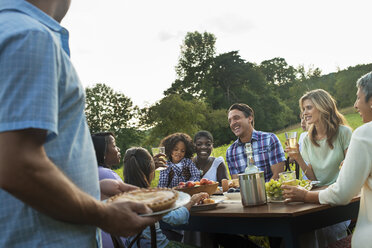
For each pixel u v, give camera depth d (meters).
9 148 0.75
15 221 0.86
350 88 53.03
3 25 0.83
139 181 2.60
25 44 0.80
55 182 0.79
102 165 2.93
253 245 2.97
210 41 60.00
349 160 1.87
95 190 1.02
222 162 4.23
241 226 2.01
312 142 3.30
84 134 1.01
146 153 2.70
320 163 3.27
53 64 0.84
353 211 2.19
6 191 0.79
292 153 3.13
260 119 55.69
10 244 0.85
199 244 3.11
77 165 0.95
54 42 0.87
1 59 0.79
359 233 1.87
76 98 0.95
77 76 0.97
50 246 0.88
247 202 2.12
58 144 0.90
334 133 3.18
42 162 0.78
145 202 1.16
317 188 2.76
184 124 47.69
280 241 2.82
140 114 50.91
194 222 2.29
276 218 1.86
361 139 1.83
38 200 0.78
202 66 59.50
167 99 49.09
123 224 0.96
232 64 57.16
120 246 1.94
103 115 50.47
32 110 0.77
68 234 0.91
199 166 4.21
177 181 3.97
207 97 56.34
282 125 57.06
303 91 62.66
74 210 0.83
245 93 56.12
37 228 0.87
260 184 2.14
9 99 0.77
